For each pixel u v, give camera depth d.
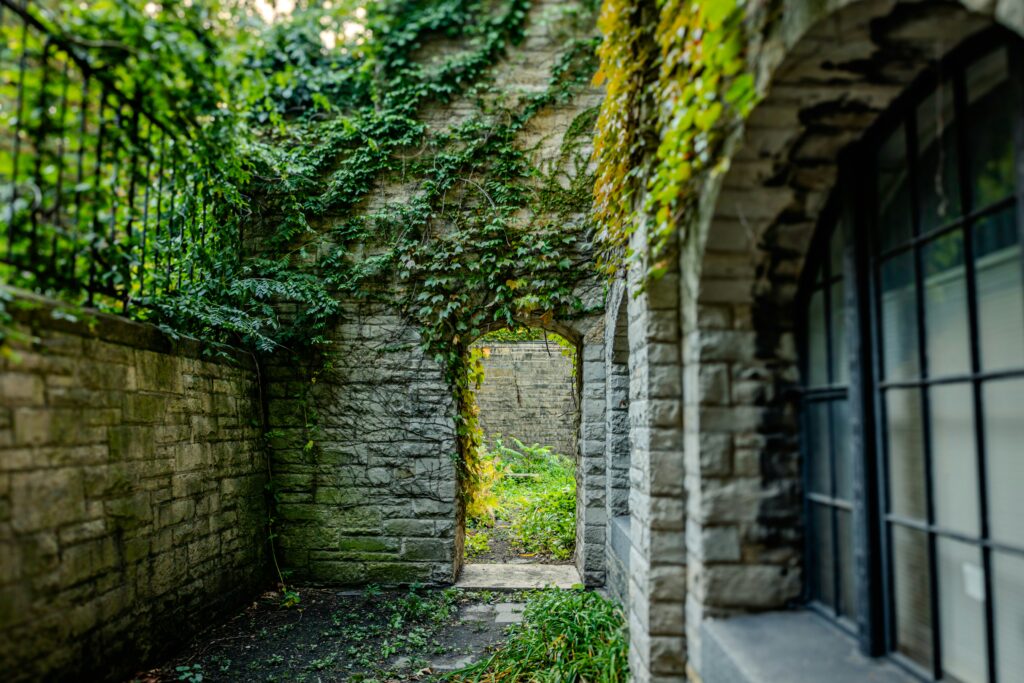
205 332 4.58
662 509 2.86
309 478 5.68
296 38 5.56
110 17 3.04
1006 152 1.65
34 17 2.78
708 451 2.64
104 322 3.24
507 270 5.72
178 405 4.06
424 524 5.65
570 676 3.53
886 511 2.12
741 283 2.65
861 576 2.16
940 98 1.90
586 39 5.84
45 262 2.96
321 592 5.48
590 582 5.59
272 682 3.69
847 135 2.22
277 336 5.61
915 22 1.70
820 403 2.54
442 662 4.06
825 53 1.84
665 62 2.65
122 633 3.37
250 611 4.94
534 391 12.41
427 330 5.70
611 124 3.60
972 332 1.77
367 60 5.59
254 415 5.42
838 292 2.43
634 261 3.25
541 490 9.78
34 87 2.98
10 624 2.54
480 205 5.77
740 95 2.06
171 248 4.05
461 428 5.83
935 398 1.93
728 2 1.94
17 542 2.60
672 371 2.91
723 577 2.59
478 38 5.86
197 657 3.97
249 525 5.20
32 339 2.56
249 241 5.73
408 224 5.73
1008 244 1.66
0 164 2.91
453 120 5.85
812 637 2.32
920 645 1.98
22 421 2.64
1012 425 1.65
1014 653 1.64
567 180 5.78
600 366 5.71
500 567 6.22
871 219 2.21
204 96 3.42
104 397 3.24
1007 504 1.66
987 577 1.71
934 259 1.94
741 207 2.44
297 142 5.76
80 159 3.04
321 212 5.74
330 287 5.76
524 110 5.81
